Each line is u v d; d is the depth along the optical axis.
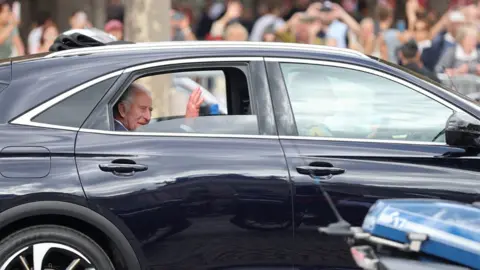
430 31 54.41
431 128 20.12
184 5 73.19
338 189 19.23
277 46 20.50
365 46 52.59
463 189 19.44
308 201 19.17
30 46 57.72
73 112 19.48
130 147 19.23
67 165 18.94
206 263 19.12
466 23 48.81
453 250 10.76
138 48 20.28
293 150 19.48
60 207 18.72
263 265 19.20
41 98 19.50
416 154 19.69
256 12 64.62
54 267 19.36
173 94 27.47
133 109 20.22
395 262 10.89
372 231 10.97
